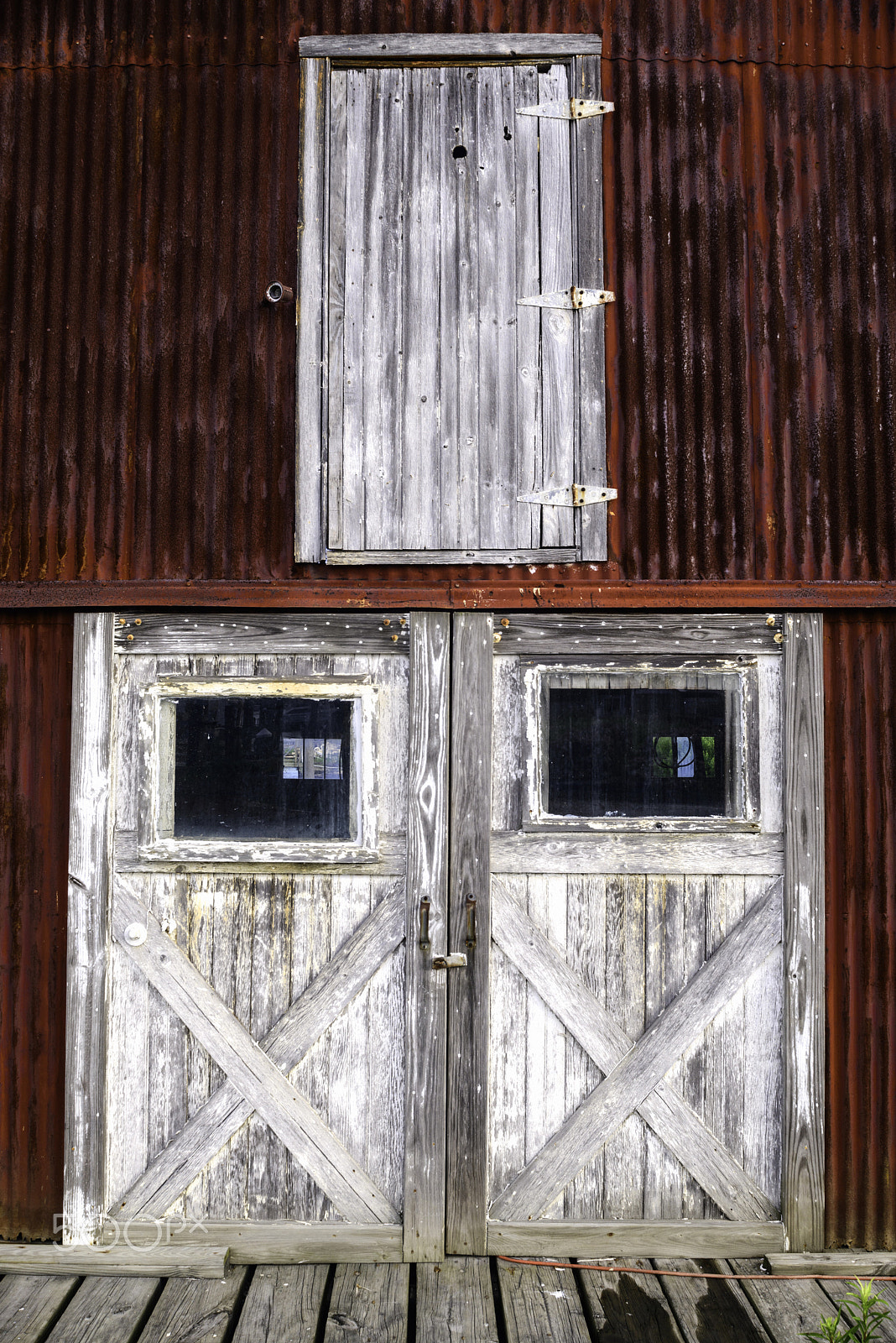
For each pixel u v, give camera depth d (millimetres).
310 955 3428
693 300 3520
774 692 3488
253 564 3471
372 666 3469
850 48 3590
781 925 3426
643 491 3482
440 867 3393
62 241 3564
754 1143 3391
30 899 3469
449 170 3516
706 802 3482
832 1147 3402
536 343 3488
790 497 3494
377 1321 2951
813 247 3553
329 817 3480
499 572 3461
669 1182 3385
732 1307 3057
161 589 3445
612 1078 3389
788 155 3561
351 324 3488
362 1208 3363
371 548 3455
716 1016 3412
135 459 3508
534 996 3412
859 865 3459
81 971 3395
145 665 3490
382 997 3412
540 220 3508
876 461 3523
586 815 3469
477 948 3377
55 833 3477
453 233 3504
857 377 3541
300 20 3564
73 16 3605
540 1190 3369
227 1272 3262
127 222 3559
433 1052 3352
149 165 3564
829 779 3469
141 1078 3412
